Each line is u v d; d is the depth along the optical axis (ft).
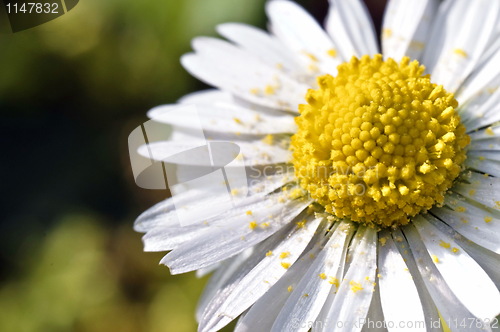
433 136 0.18
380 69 0.19
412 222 0.18
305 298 0.18
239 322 0.18
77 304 0.26
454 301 0.18
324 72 0.20
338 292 0.18
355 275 0.18
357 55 0.20
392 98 0.19
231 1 0.26
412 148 0.18
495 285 0.18
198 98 0.21
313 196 0.19
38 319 0.26
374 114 0.18
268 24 0.24
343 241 0.18
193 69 0.21
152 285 0.26
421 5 0.20
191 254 0.18
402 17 0.20
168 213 0.19
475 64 0.20
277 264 0.18
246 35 0.21
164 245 0.19
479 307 0.17
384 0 0.26
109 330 0.26
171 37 0.26
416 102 0.19
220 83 0.20
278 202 0.19
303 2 0.26
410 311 0.17
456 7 0.20
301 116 0.19
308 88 0.20
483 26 0.20
